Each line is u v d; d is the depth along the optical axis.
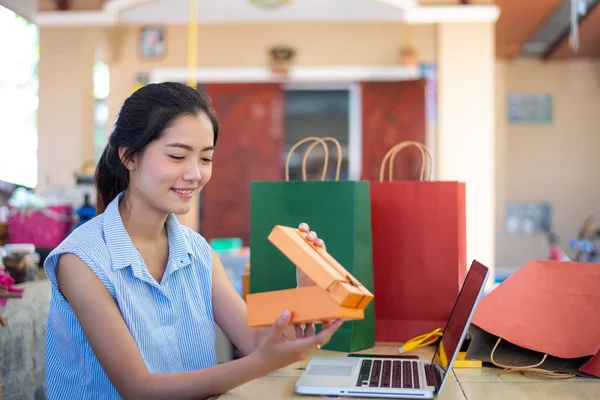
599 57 7.91
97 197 1.43
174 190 1.27
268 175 6.75
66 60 5.89
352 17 6.29
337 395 1.24
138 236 1.38
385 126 6.45
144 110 1.25
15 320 1.91
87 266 1.27
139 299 1.33
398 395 1.22
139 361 1.22
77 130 5.86
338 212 1.62
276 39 6.47
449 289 1.69
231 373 1.16
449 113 5.72
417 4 5.72
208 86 6.59
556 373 1.38
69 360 1.33
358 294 1.06
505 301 1.57
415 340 1.63
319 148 7.19
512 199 8.09
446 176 5.70
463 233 1.77
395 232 1.73
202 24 6.46
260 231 1.73
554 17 6.39
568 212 8.02
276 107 6.67
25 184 5.75
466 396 1.24
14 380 1.88
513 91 8.07
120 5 5.83
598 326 1.41
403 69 6.30
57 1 5.86
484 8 5.66
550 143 8.05
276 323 1.10
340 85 6.56
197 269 1.49
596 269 1.52
